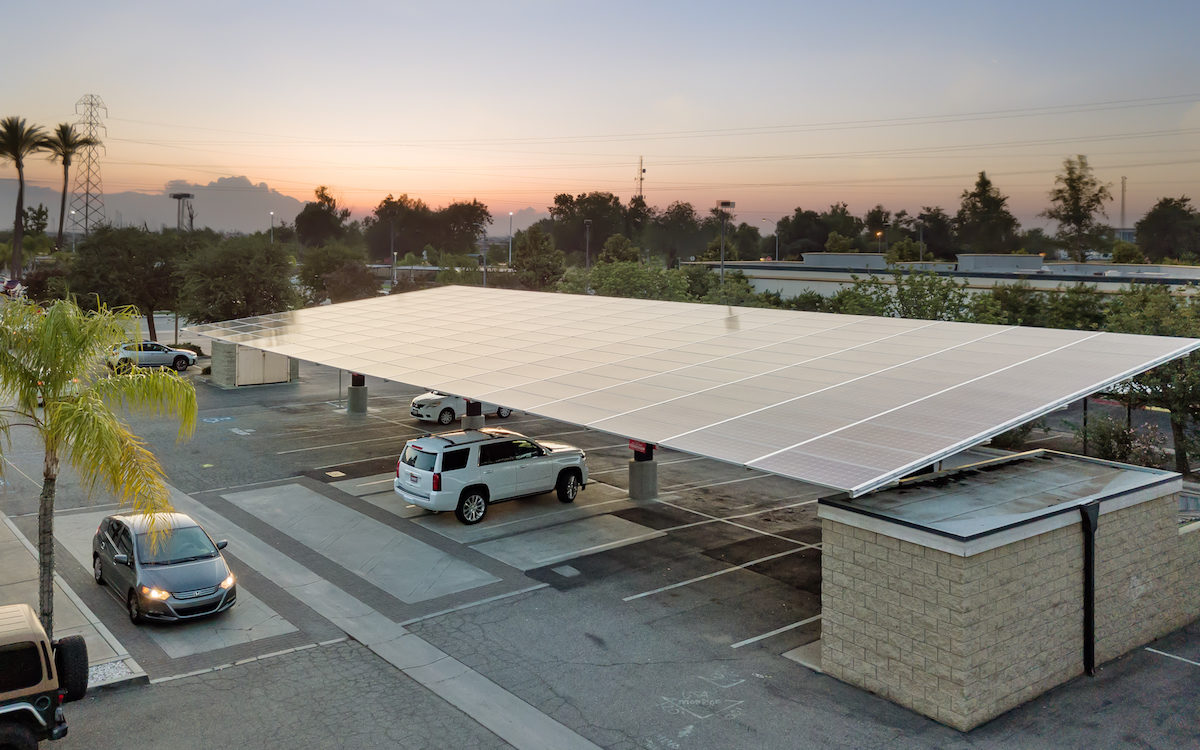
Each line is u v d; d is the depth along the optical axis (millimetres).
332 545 18328
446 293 38312
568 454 21969
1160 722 11469
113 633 13742
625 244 94562
